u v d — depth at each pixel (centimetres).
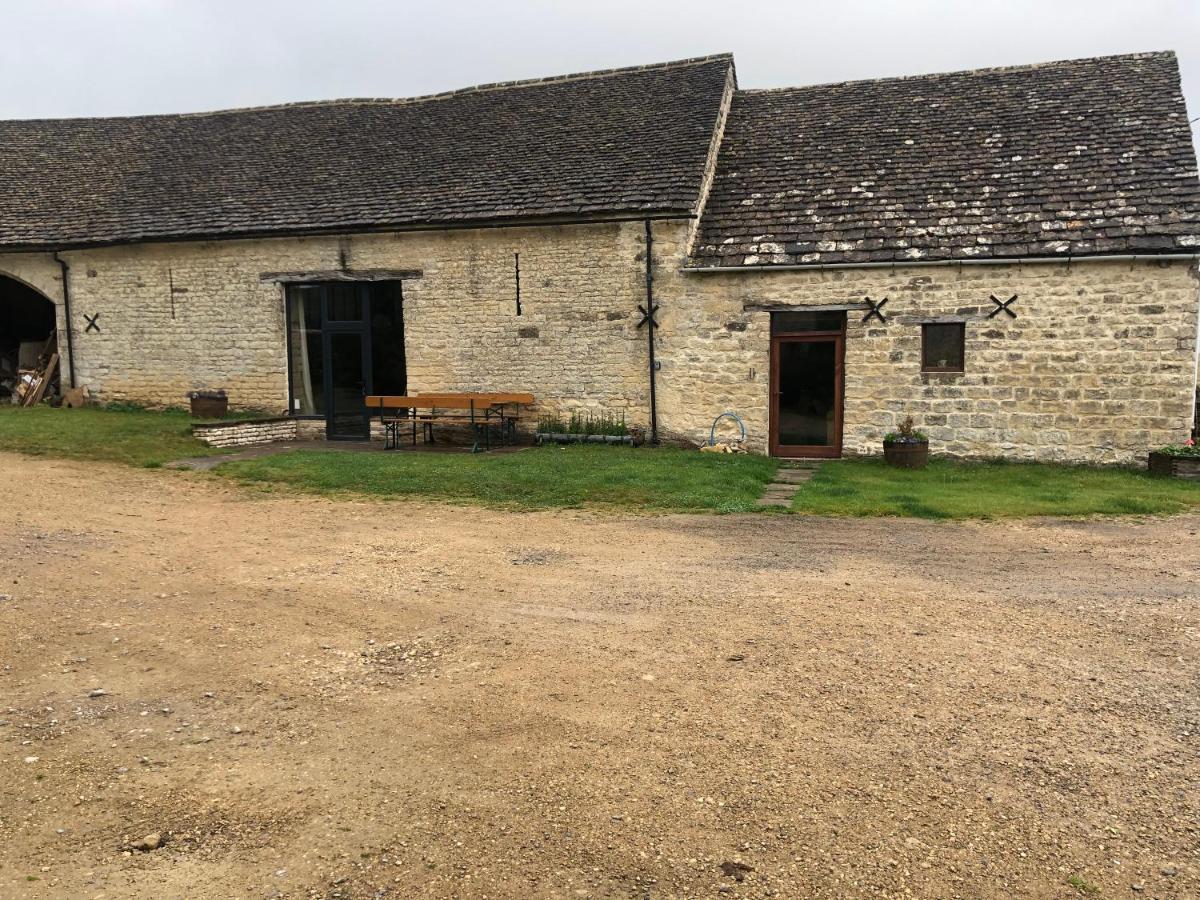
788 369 1348
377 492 1041
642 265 1376
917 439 1233
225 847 327
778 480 1145
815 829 335
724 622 563
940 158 1386
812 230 1328
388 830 337
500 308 1457
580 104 1697
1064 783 365
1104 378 1201
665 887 304
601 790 362
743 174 1471
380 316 1542
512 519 905
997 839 328
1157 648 515
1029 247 1199
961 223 1263
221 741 405
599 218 1363
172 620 560
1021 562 726
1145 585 652
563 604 605
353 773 378
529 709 436
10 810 348
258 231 1522
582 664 493
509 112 1734
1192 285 1151
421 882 308
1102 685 462
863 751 392
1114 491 1043
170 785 367
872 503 975
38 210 1711
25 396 1712
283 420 1552
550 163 1512
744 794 359
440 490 1041
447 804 354
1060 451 1232
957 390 1262
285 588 636
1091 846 324
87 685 460
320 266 1530
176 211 1630
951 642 525
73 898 298
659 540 809
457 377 1493
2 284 2022
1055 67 1523
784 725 417
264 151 1780
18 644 509
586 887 304
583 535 830
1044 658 499
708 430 1377
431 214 1445
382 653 511
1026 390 1234
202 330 1616
